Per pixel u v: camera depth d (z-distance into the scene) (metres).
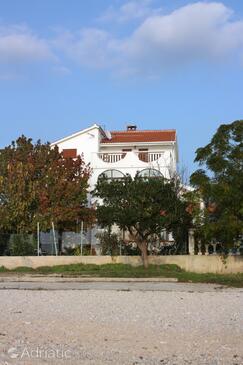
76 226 34.97
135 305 16.72
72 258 30.78
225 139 27.64
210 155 27.81
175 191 29.55
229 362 9.41
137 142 49.75
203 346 10.62
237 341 11.12
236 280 25.06
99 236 32.56
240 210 26.42
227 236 27.25
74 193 34.59
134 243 31.56
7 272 28.73
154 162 40.97
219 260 28.98
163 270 28.41
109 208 28.70
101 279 25.38
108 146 49.62
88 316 14.39
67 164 36.19
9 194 33.81
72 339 11.26
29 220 34.00
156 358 9.66
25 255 32.03
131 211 28.14
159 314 14.77
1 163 35.53
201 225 28.12
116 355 9.86
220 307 16.27
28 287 22.66
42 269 29.64
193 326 12.84
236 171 27.12
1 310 15.56
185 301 17.78
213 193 26.97
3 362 9.27
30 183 34.31
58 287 22.62
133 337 11.47
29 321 13.54
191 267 29.36
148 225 28.69
